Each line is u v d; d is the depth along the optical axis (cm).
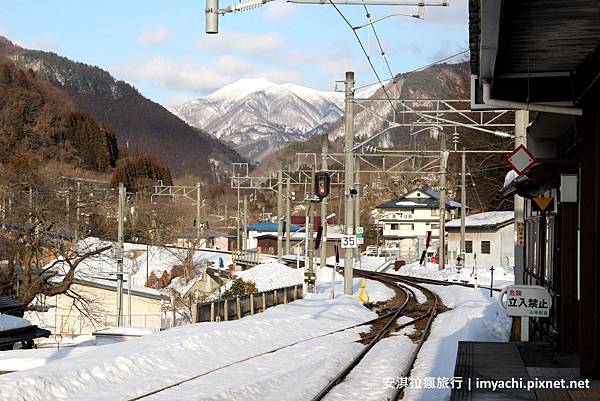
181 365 1578
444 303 3262
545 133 1741
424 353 1727
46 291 3766
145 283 6088
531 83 1273
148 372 1491
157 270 6669
